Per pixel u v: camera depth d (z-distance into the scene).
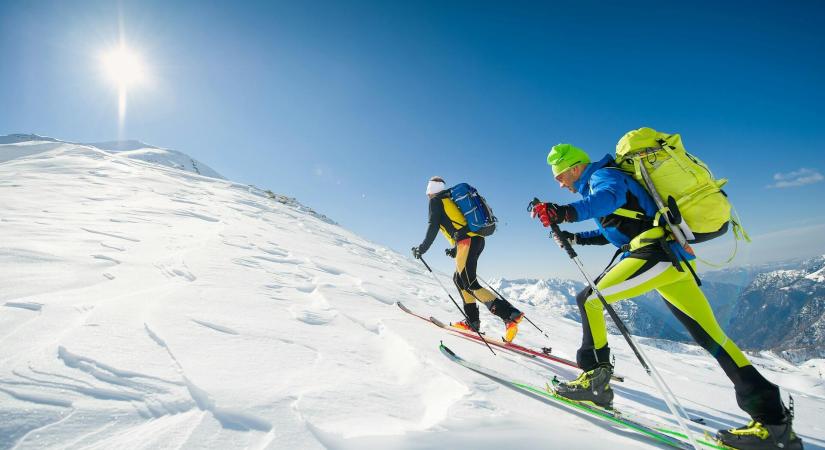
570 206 2.47
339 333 3.17
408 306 5.42
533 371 3.36
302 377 2.11
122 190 10.34
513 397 2.44
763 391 2.13
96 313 2.52
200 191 14.73
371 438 1.57
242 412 1.61
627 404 3.17
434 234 4.89
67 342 2.02
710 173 2.45
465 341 3.93
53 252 3.87
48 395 1.55
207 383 1.80
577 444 1.88
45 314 2.40
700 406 3.58
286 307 3.58
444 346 3.16
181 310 2.85
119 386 1.70
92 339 2.11
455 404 2.04
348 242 13.99
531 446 1.79
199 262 4.58
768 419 2.09
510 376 2.96
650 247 2.50
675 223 2.38
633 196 2.59
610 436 2.15
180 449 1.35
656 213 2.51
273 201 20.30
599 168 2.78
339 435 1.54
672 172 2.43
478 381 2.56
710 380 5.46
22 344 1.97
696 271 2.48
